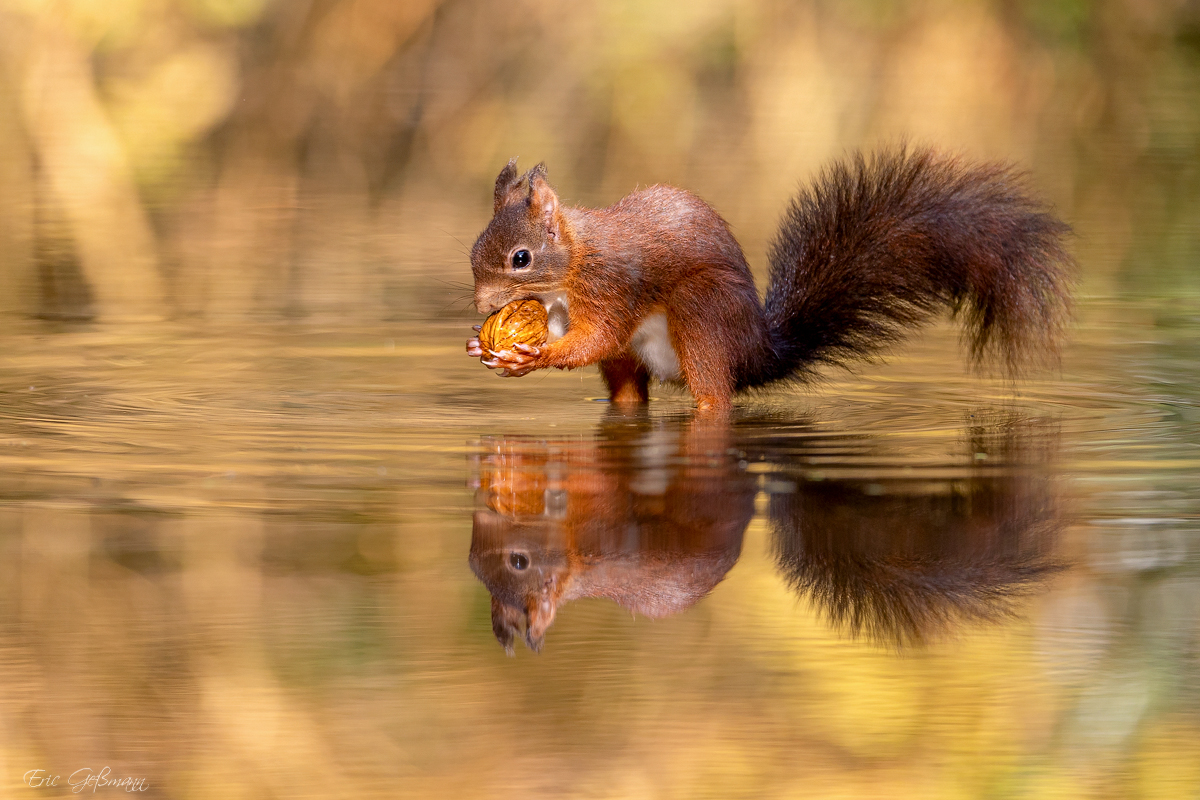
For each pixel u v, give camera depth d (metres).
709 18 31.64
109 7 31.77
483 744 5.88
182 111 32.62
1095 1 33.88
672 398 12.68
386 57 33.50
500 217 12.24
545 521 8.22
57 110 31.50
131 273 19.02
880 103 32.41
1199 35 34.81
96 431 10.56
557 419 11.30
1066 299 13.41
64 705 6.18
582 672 6.45
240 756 5.96
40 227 22.09
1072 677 6.42
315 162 29.75
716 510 8.42
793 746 5.95
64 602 7.04
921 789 5.75
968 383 13.04
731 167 26.73
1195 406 11.71
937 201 13.55
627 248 12.14
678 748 5.88
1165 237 21.20
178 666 6.43
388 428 10.80
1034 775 5.96
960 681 6.41
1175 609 7.08
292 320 16.11
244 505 8.54
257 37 33.50
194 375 12.95
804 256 13.66
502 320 11.91
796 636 6.80
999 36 33.38
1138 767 6.00
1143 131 31.34
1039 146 28.95
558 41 32.19
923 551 7.79
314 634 6.73
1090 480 9.13
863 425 11.02
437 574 7.40
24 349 14.16
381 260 20.09
